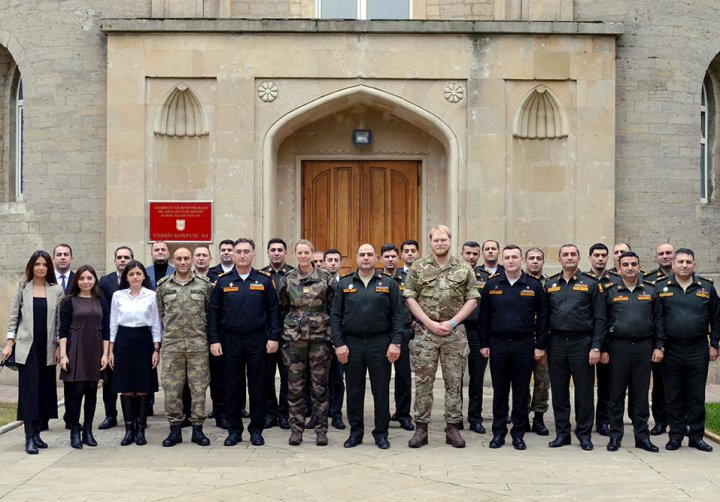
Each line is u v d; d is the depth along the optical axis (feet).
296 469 24.32
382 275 27.50
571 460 25.70
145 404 28.02
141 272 28.12
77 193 41.27
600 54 40.24
